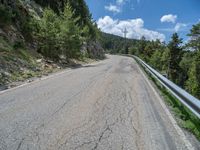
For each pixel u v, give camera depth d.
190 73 50.44
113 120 5.89
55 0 39.56
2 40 15.66
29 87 10.14
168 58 72.00
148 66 17.84
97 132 5.06
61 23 25.05
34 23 21.38
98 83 11.55
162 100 8.45
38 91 9.25
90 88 10.10
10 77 11.74
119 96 8.74
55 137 4.73
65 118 5.91
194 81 48.31
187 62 63.53
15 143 4.43
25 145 4.35
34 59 17.67
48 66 17.64
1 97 8.09
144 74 17.03
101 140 4.66
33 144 4.40
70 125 5.43
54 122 5.60
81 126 5.39
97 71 17.56
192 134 5.20
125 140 4.70
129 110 6.87
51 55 21.97
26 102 7.43
